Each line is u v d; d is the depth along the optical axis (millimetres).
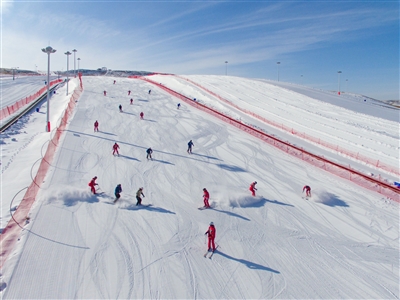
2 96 46875
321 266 10523
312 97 53188
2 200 13359
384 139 28609
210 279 9289
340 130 31141
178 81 64750
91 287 8453
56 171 17078
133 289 8523
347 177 19953
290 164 22203
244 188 17266
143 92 52312
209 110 38562
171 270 9539
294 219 14000
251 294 8758
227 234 12133
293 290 9094
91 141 23688
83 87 54375
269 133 29938
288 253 11172
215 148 24812
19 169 17234
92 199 14203
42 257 9555
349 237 12750
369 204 16219
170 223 12562
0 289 8094
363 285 9617
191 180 17859
